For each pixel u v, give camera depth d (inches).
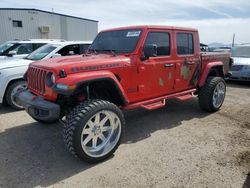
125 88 160.9
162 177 125.5
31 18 1116.5
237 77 378.0
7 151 154.6
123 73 157.2
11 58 283.0
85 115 130.2
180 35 197.8
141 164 138.3
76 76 132.3
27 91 166.9
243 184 119.3
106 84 150.6
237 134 179.9
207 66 224.5
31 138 173.8
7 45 378.6
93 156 136.2
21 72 234.5
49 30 1176.2
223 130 187.9
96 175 128.2
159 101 187.2
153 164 138.1
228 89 350.3
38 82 149.9
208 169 132.4
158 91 184.9
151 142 167.0
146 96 176.6
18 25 1095.0
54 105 135.6
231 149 155.8
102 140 142.9
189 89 216.5
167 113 230.7
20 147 160.1
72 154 137.5
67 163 140.3
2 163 139.9
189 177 125.3
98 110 134.6
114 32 188.1
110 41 185.6
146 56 165.0
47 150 156.1
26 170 133.0
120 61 155.7
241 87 367.9
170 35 188.4
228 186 117.9
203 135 178.4
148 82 174.9
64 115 154.9
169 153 150.9
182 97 204.2
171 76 192.7
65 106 150.1
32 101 145.9
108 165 137.8
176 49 194.1
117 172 130.6
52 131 186.1
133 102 169.6
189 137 175.2
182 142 166.7
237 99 286.0
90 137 136.8
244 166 135.5
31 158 145.9
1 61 247.4
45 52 288.0
